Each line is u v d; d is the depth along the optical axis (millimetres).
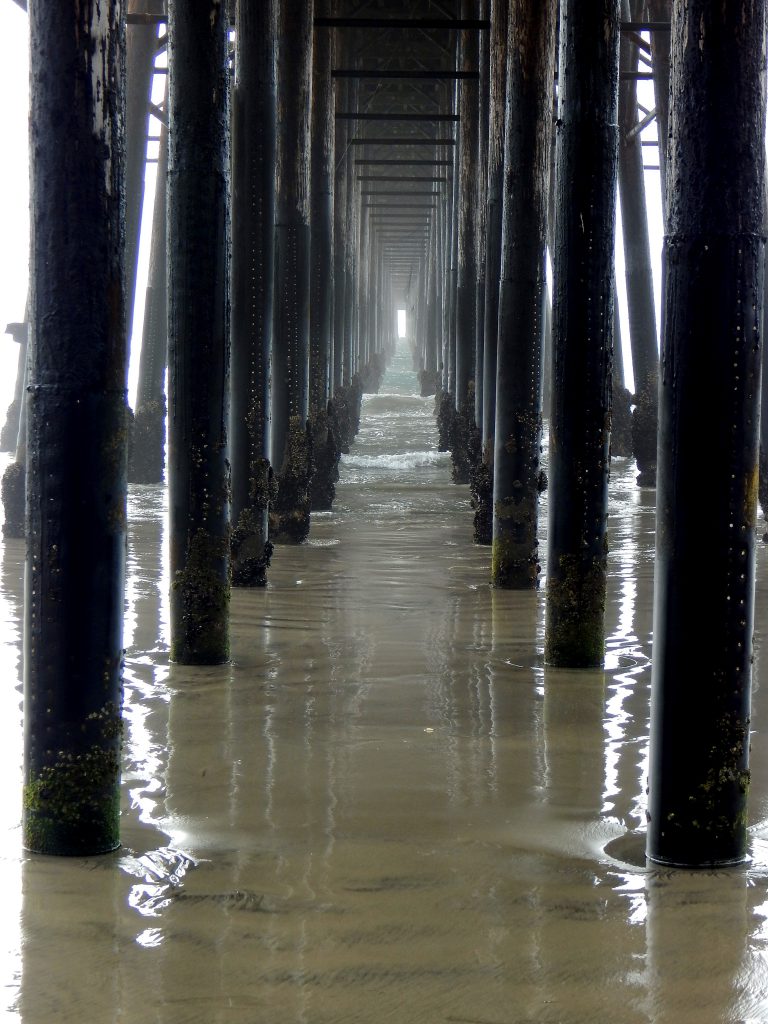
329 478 54312
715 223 13141
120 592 13812
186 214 23906
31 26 13375
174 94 24047
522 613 29672
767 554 39312
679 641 13375
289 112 46281
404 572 36531
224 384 24047
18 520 43312
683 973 10820
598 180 23859
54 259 13391
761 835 14430
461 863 13445
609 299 24031
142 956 11109
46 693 13555
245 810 15234
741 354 13211
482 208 65188
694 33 13125
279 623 28156
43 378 13477
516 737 18703
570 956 11156
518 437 33125
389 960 11062
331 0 72625
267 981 10641
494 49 49250
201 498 23797
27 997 10336
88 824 13609
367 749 18000
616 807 15445
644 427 64812
